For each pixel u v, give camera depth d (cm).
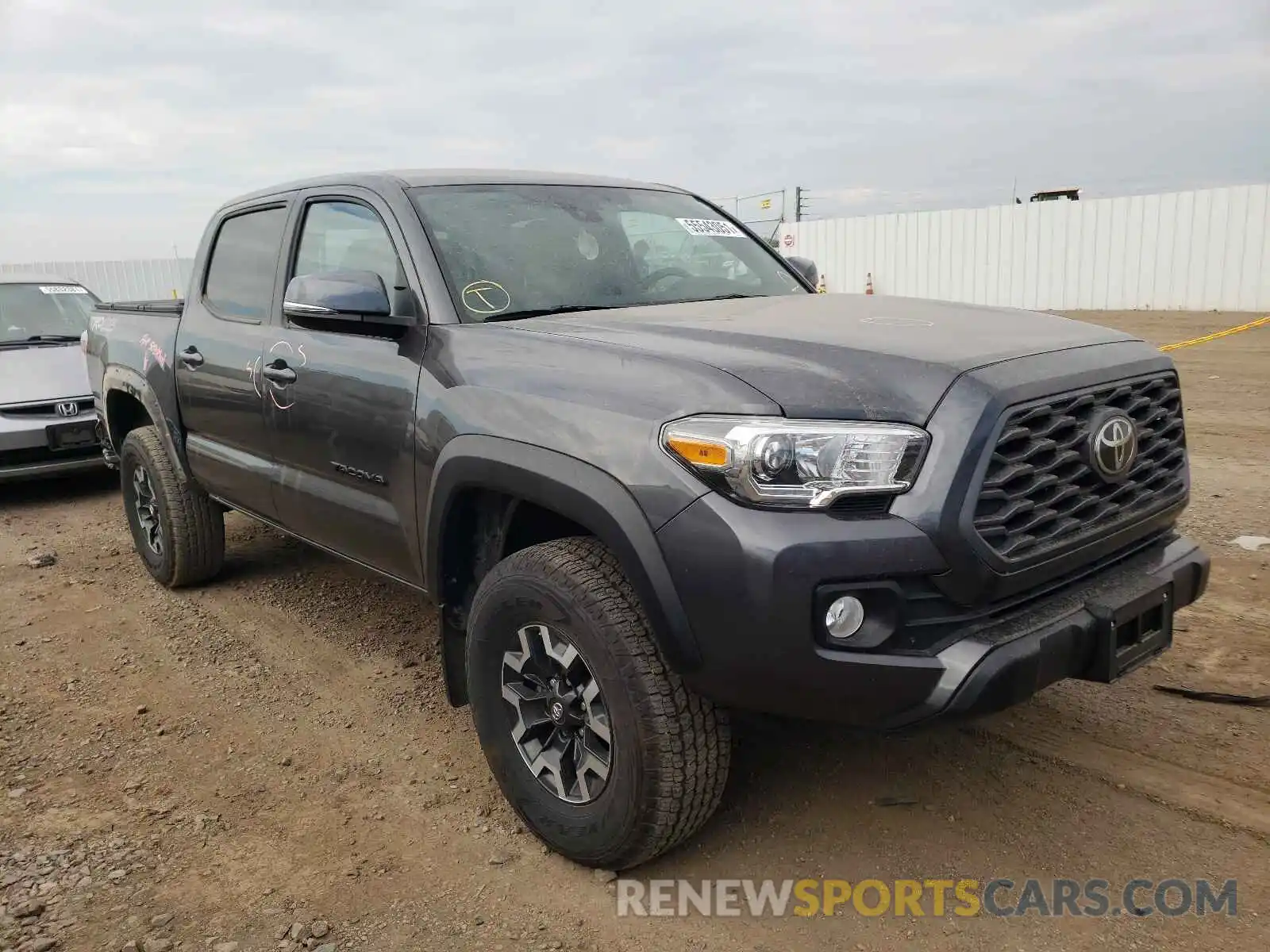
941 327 275
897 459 219
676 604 229
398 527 322
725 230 417
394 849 285
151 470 498
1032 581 233
